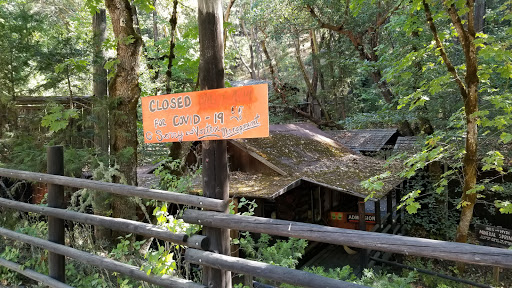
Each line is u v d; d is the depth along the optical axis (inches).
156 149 436.5
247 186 311.6
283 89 792.3
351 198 498.3
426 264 345.4
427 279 288.5
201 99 92.8
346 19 542.3
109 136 223.9
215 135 90.7
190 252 93.8
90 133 213.5
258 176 345.1
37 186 213.8
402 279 193.3
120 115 209.3
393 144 702.5
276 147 386.3
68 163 183.9
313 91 817.5
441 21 339.3
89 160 195.5
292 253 151.3
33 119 208.7
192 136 95.1
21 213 183.3
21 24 201.5
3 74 200.1
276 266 80.4
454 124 269.9
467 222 258.2
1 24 195.2
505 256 55.7
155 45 461.7
